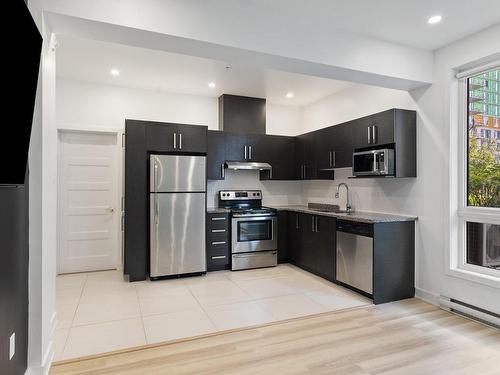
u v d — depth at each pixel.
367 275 3.41
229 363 2.23
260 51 2.61
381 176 3.52
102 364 2.21
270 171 5.19
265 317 2.99
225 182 5.26
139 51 3.44
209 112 5.18
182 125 4.41
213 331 2.71
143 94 4.76
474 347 2.45
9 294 1.69
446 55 3.25
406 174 3.49
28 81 1.56
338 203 4.78
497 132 2.95
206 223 4.50
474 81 3.16
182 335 2.63
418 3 2.51
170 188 4.21
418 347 2.45
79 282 4.06
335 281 3.96
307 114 5.68
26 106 1.57
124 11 2.21
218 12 2.48
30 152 2.03
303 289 3.79
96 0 2.13
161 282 4.08
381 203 4.01
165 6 2.32
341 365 2.21
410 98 3.65
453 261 3.19
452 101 3.21
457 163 3.21
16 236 1.80
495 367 2.18
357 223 3.55
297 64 2.89
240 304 3.31
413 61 3.28
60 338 2.57
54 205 2.53
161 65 3.84
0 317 1.57
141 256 4.16
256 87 4.68
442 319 2.96
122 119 4.64
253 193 5.35
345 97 4.73
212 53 2.66
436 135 3.33
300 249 4.69
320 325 2.83
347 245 3.71
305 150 5.07
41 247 2.04
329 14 2.69
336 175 4.83
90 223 4.62
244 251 4.70
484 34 2.92
